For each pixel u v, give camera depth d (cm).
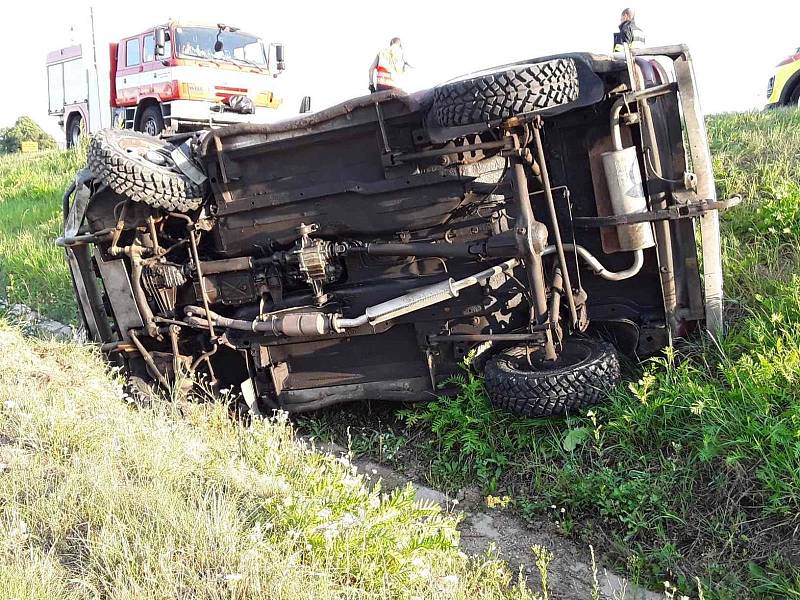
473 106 440
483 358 539
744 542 402
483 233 514
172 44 1650
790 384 447
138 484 404
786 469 408
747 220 675
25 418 456
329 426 595
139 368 634
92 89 2192
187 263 589
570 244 501
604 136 487
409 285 535
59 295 971
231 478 425
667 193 482
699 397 458
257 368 579
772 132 870
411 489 437
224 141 544
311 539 364
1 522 356
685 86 468
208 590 326
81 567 338
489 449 507
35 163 1945
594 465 470
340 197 533
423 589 359
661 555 409
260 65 1775
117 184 530
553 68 437
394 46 756
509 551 440
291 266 556
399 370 561
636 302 523
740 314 559
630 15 686
